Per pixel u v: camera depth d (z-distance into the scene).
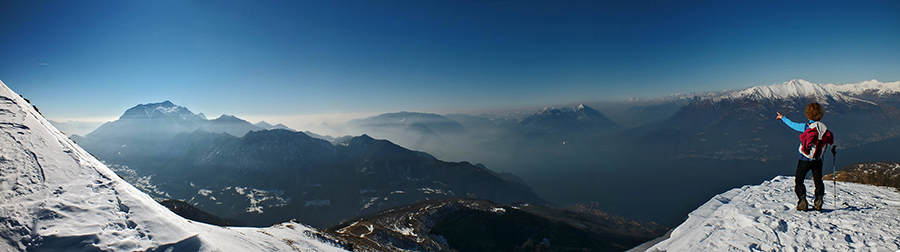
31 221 5.25
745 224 8.05
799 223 7.48
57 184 6.21
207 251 6.74
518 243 126.19
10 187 5.55
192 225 9.52
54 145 7.15
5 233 4.88
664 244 8.70
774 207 9.04
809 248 6.19
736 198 10.99
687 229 9.23
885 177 12.01
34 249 4.94
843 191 10.44
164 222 6.79
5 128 6.61
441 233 123.81
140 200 7.11
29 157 6.32
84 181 6.70
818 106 7.96
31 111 7.87
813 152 7.94
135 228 6.19
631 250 10.30
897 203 8.34
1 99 7.49
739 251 6.50
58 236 5.23
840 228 6.82
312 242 25.42
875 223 6.84
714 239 7.40
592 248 125.19
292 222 30.80
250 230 17.80
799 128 8.41
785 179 13.68
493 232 131.38
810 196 9.96
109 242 5.55
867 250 5.65
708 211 10.23
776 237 6.92
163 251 6.02
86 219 5.79
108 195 6.68
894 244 5.62
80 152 7.80
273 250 14.56
